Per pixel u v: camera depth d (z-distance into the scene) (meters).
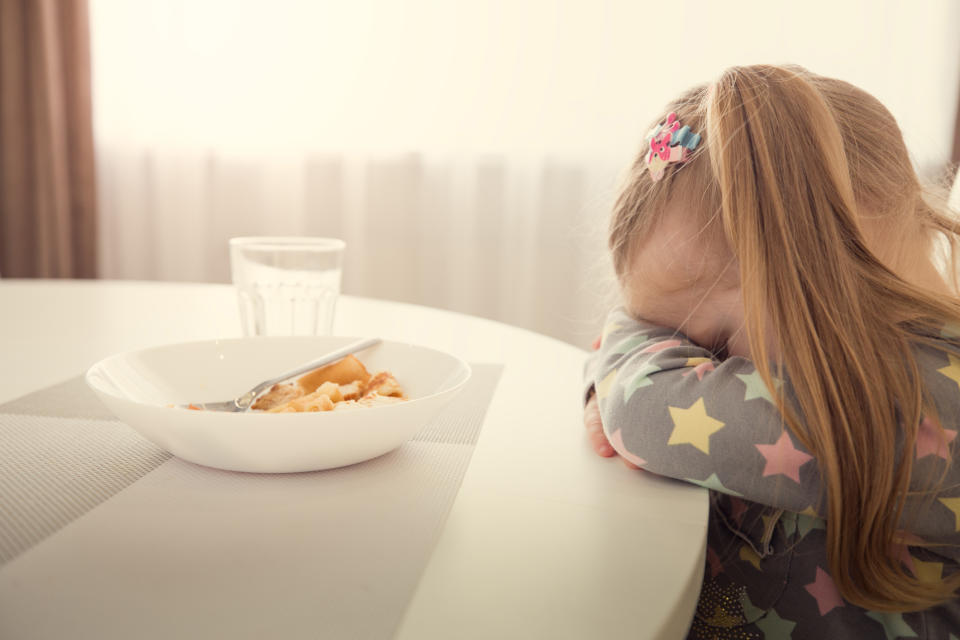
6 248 2.63
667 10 2.25
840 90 0.69
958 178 1.14
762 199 0.57
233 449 0.47
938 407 0.54
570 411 0.66
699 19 2.23
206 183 2.61
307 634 0.32
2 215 2.62
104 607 0.34
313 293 0.78
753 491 0.53
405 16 2.43
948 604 0.59
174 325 0.95
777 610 0.61
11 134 2.57
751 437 0.53
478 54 2.40
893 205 0.65
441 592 0.36
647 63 2.28
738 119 0.60
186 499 0.45
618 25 2.29
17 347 0.82
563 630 0.34
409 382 0.63
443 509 0.45
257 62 2.52
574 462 0.54
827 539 0.54
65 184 2.60
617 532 0.44
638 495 0.49
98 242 2.65
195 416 0.45
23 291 1.18
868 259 0.58
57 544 0.40
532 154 2.40
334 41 2.48
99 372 0.53
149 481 0.48
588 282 2.40
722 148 0.59
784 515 0.61
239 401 0.59
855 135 0.66
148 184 2.66
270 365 0.63
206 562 0.38
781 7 2.17
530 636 0.33
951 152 2.10
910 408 0.53
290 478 0.49
